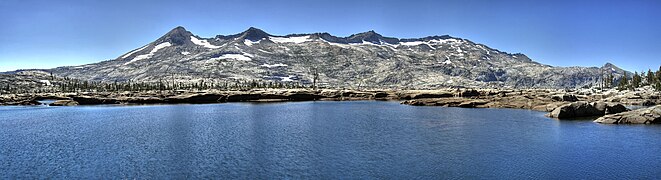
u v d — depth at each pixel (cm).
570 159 5181
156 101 19412
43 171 4831
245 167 4925
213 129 8456
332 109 14362
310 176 4512
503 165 4919
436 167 4850
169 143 6631
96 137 7419
